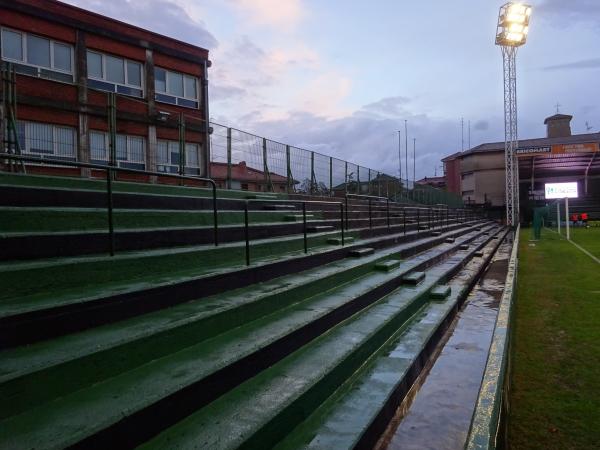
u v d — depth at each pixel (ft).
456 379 15.06
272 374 11.94
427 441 11.07
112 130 37.91
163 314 12.53
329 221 37.78
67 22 56.59
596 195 167.53
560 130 198.49
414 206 83.46
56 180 22.47
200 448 8.07
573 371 18.08
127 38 62.90
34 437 7.00
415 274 28.09
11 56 52.60
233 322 13.66
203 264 17.74
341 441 9.87
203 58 73.87
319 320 15.53
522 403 15.48
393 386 13.10
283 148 54.44
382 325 17.20
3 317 9.10
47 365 8.29
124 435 7.78
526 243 81.76
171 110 69.46
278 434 9.68
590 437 13.23
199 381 9.64
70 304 10.43
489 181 175.22
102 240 15.44
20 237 12.92
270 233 26.68
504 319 19.13
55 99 55.11
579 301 30.63
